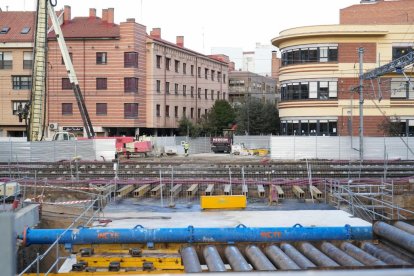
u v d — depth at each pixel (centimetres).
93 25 5778
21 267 1392
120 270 1074
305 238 1124
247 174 2675
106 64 5578
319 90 4731
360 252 925
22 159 3553
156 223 1630
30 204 1619
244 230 1143
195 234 1161
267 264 846
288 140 4100
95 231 1180
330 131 4716
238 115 6144
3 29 5700
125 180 2444
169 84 6228
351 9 5488
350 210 1986
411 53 2912
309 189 2353
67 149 3831
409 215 2161
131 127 5597
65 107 5638
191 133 6228
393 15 5412
